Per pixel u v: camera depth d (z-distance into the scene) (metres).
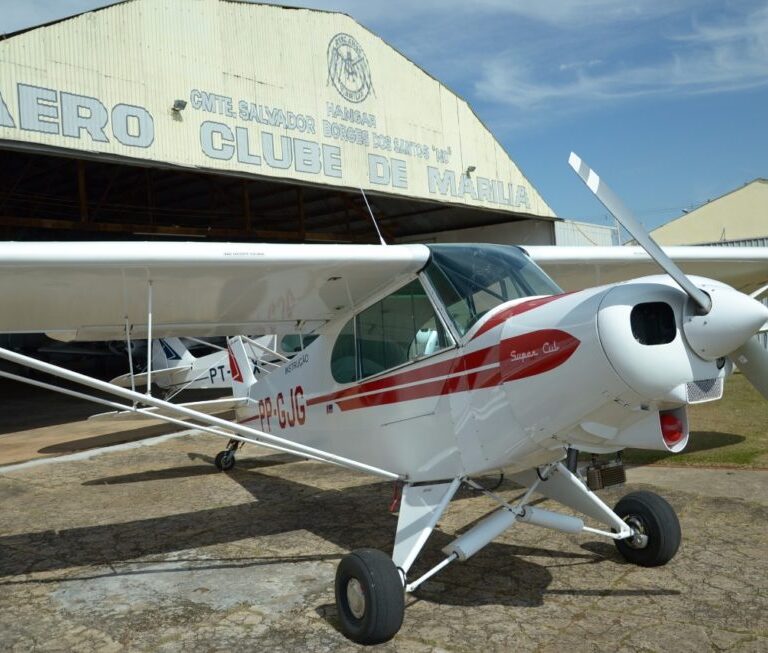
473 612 3.25
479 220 15.02
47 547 4.53
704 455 6.13
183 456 7.48
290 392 4.93
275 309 4.30
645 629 3.00
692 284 2.78
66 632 3.23
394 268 3.77
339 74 10.10
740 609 3.16
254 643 3.04
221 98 8.56
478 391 3.32
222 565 4.06
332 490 5.77
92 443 8.54
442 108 11.82
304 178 9.55
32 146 6.78
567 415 2.98
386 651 2.91
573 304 2.97
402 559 3.22
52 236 15.78
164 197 14.95
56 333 4.14
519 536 4.29
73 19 7.15
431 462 3.65
